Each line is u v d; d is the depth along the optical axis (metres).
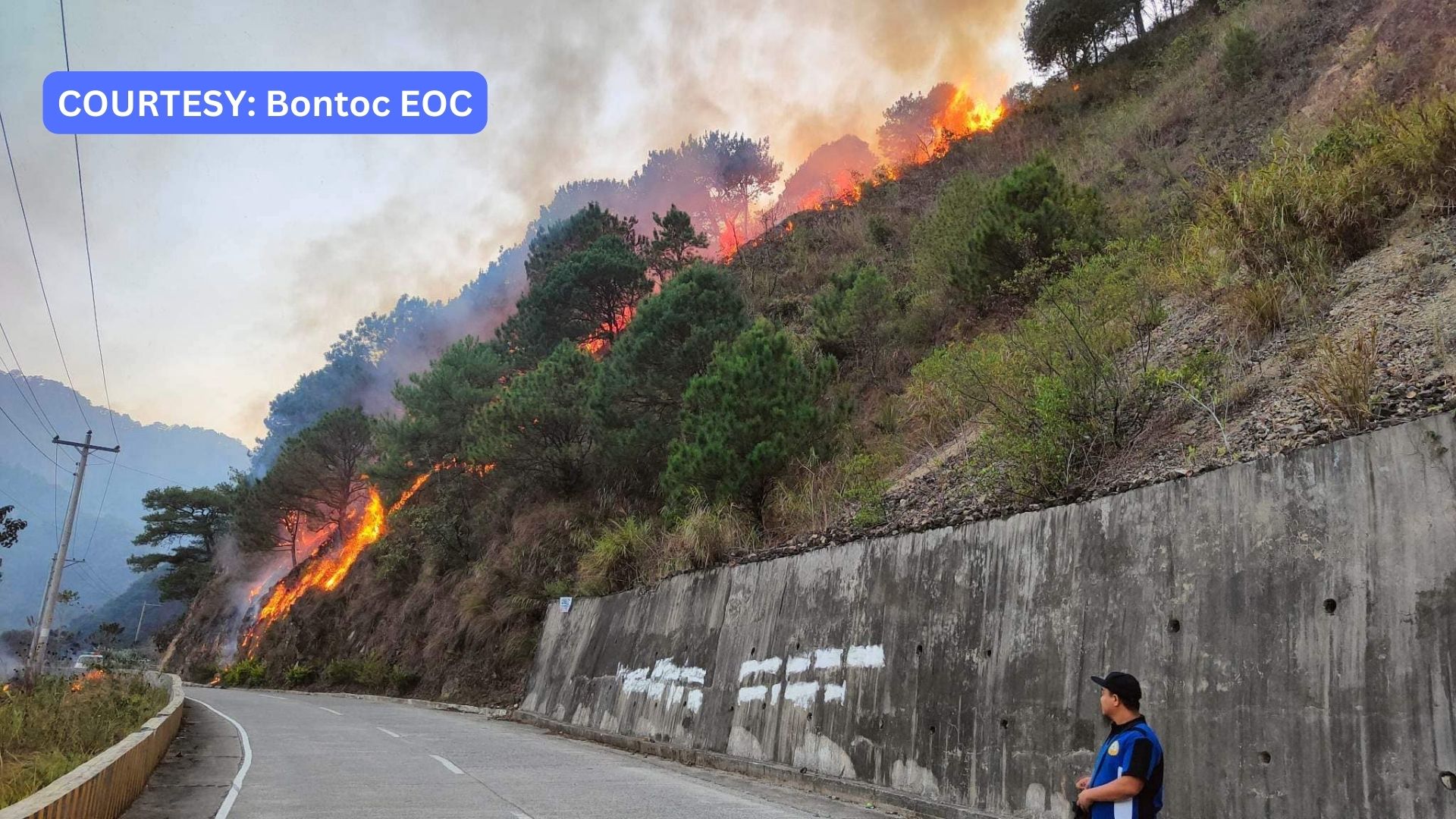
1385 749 5.31
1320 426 7.46
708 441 17.28
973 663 8.97
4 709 12.73
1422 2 17.69
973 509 11.02
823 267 34.66
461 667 26.86
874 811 8.97
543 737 17.52
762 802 9.41
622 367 24.06
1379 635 5.55
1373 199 10.58
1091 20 37.44
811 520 15.26
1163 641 7.02
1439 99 10.77
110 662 24.73
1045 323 12.14
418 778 10.38
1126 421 10.18
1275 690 6.06
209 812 8.09
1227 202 12.00
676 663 15.73
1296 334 9.87
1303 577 6.15
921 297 22.09
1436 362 7.49
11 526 30.84
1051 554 8.48
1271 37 24.41
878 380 21.48
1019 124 36.94
